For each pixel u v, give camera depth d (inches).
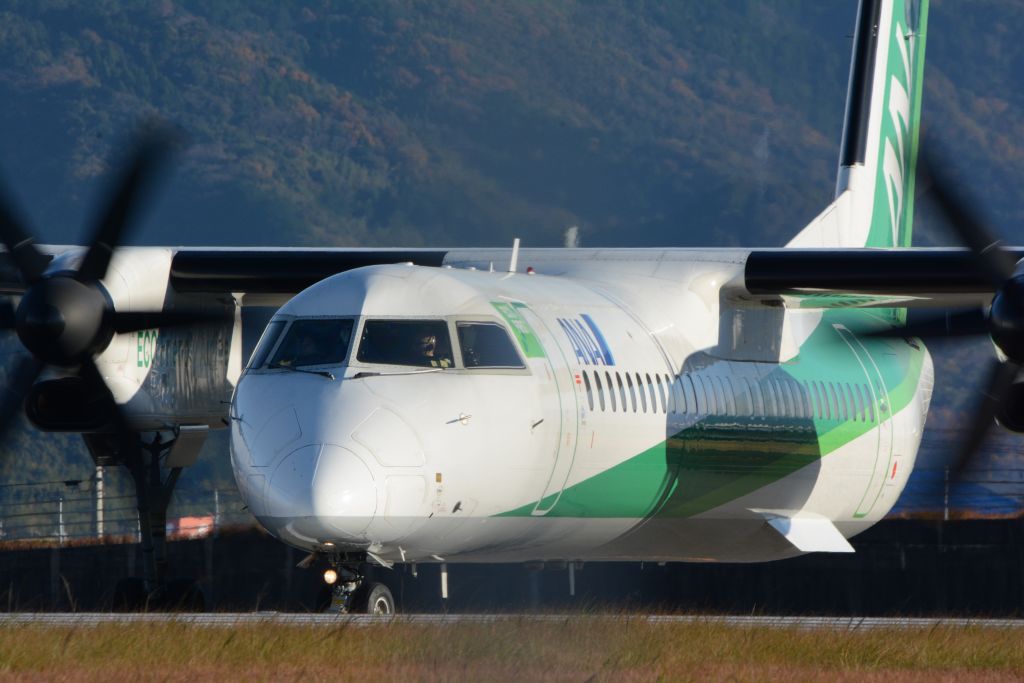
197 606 2876.5
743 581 3437.5
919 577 3511.3
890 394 3112.7
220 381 2935.5
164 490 2886.3
